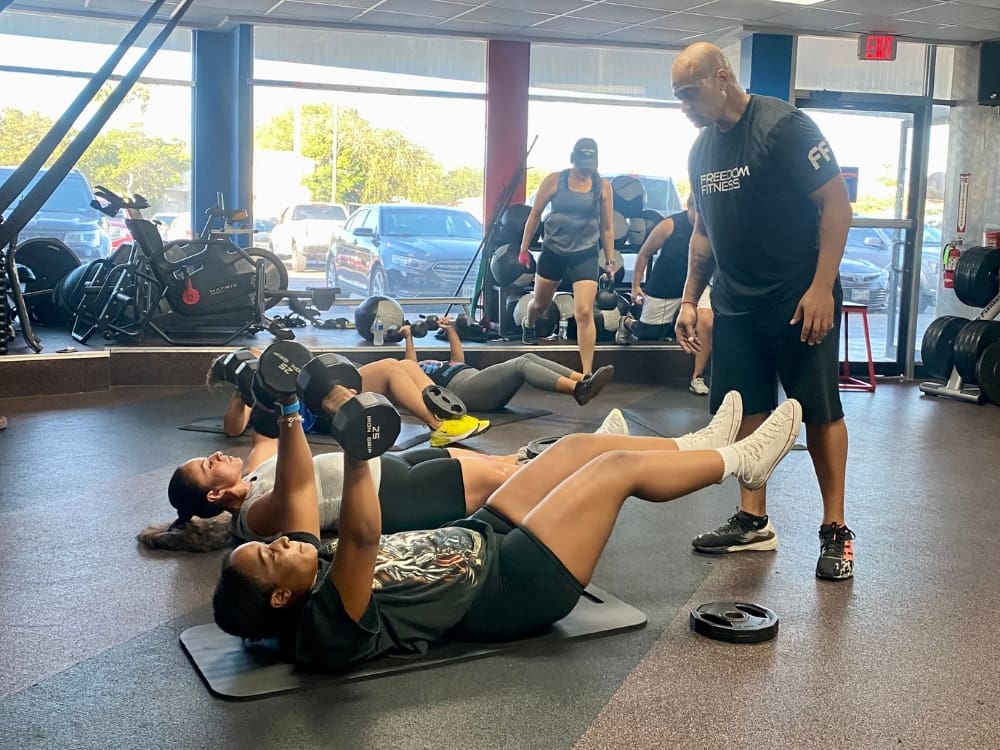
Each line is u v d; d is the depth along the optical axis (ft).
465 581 8.41
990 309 24.31
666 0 24.62
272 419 11.66
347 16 27.81
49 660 8.54
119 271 23.99
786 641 9.21
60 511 12.98
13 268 22.02
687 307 12.14
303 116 30.17
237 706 7.66
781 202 10.61
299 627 7.92
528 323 24.99
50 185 16.46
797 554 11.85
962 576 11.16
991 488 15.34
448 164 31.40
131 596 10.03
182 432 17.85
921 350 26.40
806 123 10.45
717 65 10.44
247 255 24.35
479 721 7.50
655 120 32.12
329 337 26.35
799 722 7.63
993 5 23.73
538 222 22.74
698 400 23.11
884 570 11.32
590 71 31.40
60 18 28.45
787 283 10.97
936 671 8.61
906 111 28.25
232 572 7.84
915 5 23.99
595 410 21.40
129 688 8.00
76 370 21.80
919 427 20.70
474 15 27.32
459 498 10.51
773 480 15.46
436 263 31.81
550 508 8.55
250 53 29.35
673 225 24.85
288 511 8.59
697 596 10.37
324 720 7.47
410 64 30.50
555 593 8.52
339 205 31.09
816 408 10.97
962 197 28.25
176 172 30.30
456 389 19.47
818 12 25.18
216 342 24.18
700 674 8.44
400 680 8.13
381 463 10.23
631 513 13.46
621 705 7.83
